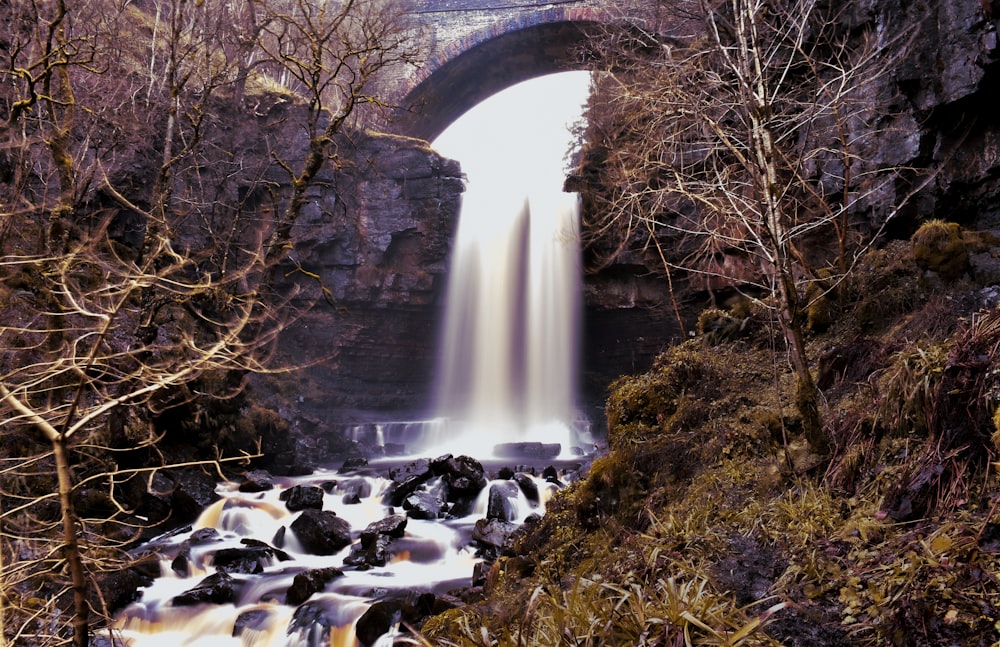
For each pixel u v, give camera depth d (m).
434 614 6.89
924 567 3.19
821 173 9.71
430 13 36.16
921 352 4.41
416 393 28.89
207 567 9.80
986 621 2.80
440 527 11.15
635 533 5.25
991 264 6.66
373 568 9.62
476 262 27.95
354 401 26.84
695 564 4.01
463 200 27.88
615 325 27.05
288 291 26.39
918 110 11.76
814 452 4.94
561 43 35.56
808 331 7.73
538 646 3.29
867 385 5.35
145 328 11.55
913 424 4.30
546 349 27.38
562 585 4.87
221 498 12.92
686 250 18.75
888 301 7.00
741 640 3.03
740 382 6.73
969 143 11.51
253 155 24.38
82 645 2.96
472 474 12.85
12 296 8.26
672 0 12.98
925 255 7.03
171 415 13.80
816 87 10.80
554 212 26.91
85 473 10.01
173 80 15.11
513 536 7.96
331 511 11.55
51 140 11.48
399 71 35.72
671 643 3.05
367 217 26.88
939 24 11.48
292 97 26.16
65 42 11.29
